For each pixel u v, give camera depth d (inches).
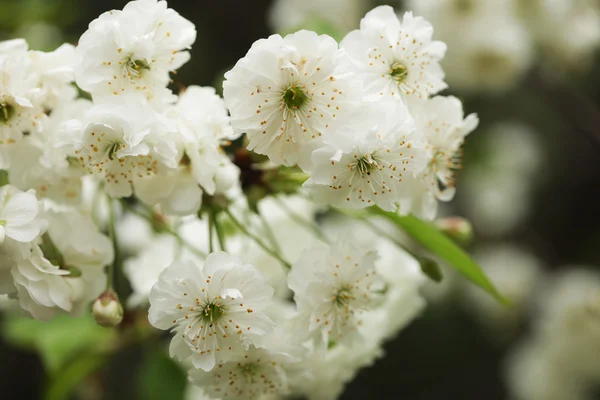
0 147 17.2
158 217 19.1
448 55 29.7
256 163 18.1
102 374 23.2
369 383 34.2
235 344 17.0
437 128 17.7
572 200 39.3
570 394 31.1
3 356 29.1
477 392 34.4
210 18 33.2
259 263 19.4
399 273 19.8
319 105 16.9
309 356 18.0
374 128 16.7
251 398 17.7
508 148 34.4
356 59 17.2
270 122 16.8
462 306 34.2
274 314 18.6
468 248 36.7
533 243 39.1
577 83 34.2
